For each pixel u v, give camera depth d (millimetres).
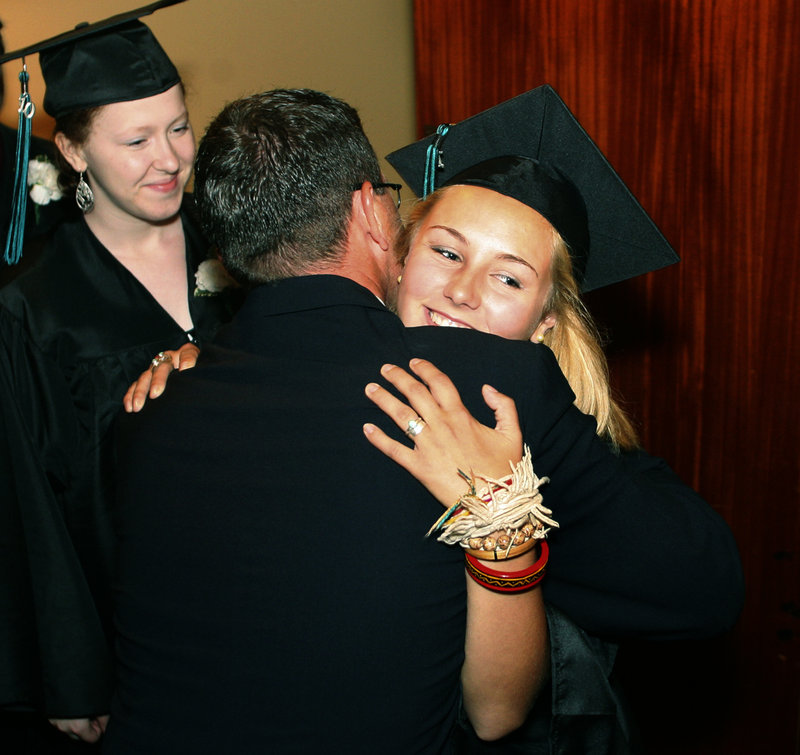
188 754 900
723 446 2275
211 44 2330
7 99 2158
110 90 1604
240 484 917
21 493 1683
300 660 875
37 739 1991
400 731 883
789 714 2424
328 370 929
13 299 1723
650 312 2254
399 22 2432
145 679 950
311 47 2395
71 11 2209
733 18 2004
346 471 883
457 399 892
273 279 1012
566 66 2141
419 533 885
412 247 1228
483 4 2178
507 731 1036
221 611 909
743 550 2338
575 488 982
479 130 1357
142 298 1811
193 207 1929
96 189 1741
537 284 1191
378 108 2463
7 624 1664
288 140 974
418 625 885
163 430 986
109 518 1791
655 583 1003
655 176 2145
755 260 2133
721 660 2477
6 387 1688
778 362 2176
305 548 880
